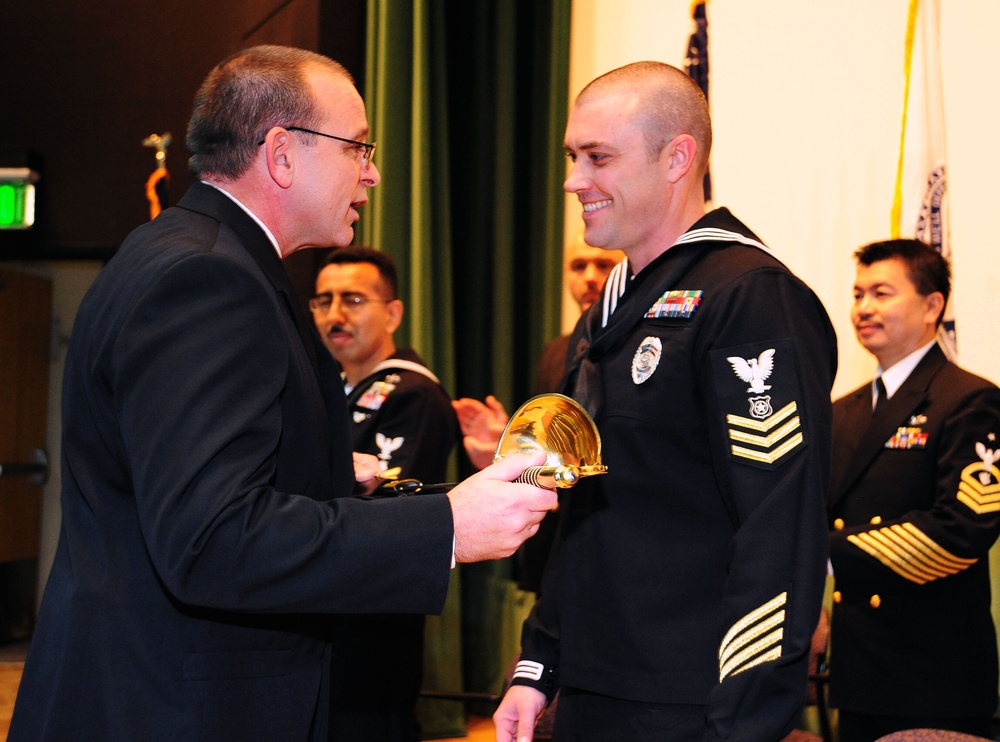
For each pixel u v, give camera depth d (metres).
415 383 2.68
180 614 1.21
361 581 1.16
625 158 1.59
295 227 1.42
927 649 2.36
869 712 2.39
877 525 2.37
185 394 1.11
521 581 3.61
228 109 1.37
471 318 4.47
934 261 2.66
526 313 4.50
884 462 2.51
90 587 1.24
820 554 1.35
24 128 4.39
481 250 4.46
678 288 1.56
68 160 4.36
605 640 1.52
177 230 1.29
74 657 1.22
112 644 1.21
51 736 1.21
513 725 1.70
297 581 1.13
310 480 1.31
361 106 1.45
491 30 4.50
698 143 1.63
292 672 1.30
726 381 1.43
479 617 4.36
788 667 1.31
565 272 4.41
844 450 2.67
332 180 1.40
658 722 1.45
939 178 3.29
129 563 1.24
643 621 1.49
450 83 4.60
